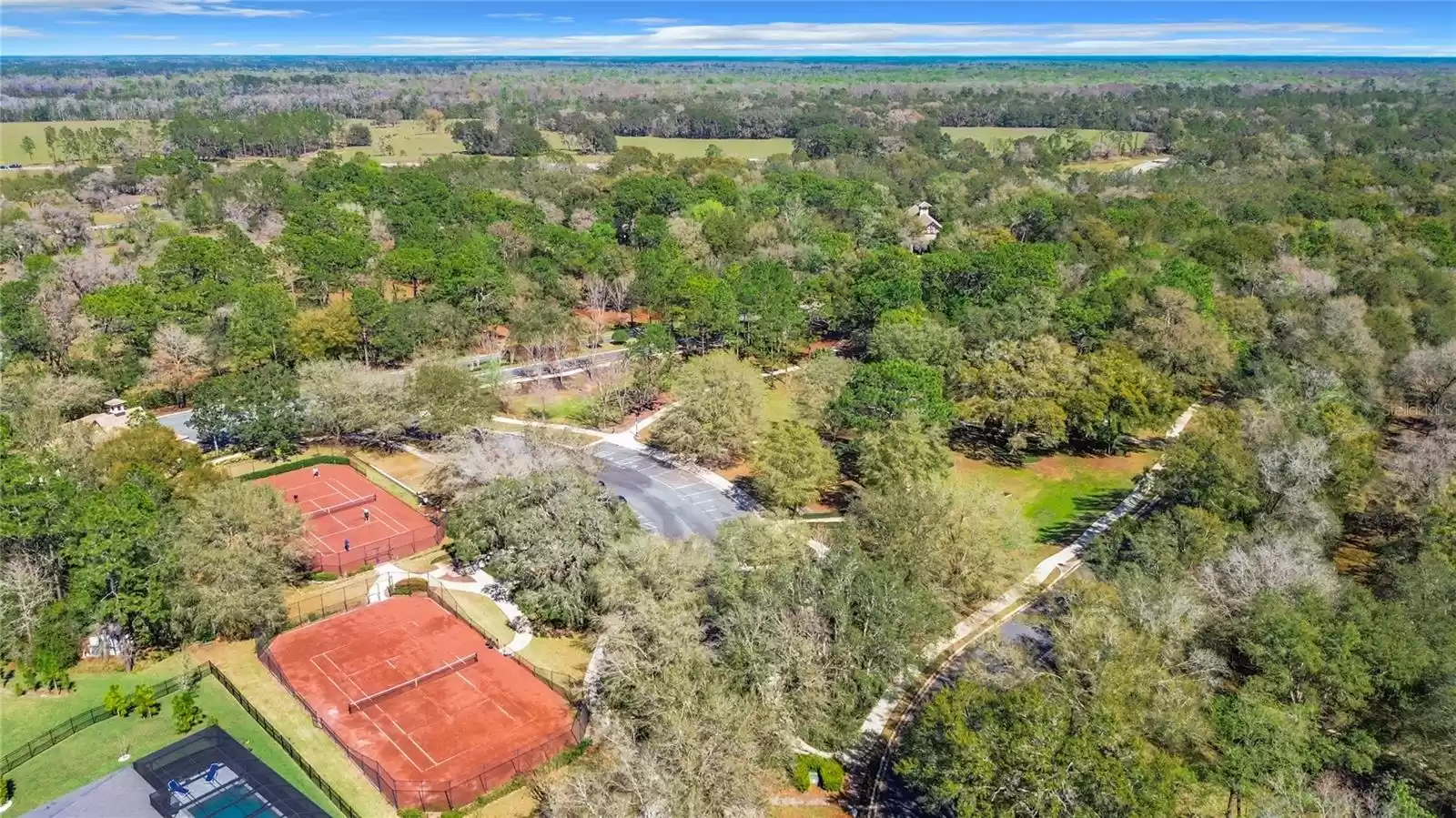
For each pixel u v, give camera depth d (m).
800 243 163.88
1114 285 122.69
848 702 59.06
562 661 67.50
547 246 152.38
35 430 85.50
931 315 124.12
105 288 125.25
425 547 83.31
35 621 63.22
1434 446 86.62
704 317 122.94
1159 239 166.38
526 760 56.72
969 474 99.44
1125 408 99.06
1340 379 103.94
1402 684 54.50
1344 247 148.50
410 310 124.56
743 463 101.19
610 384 112.50
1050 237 170.38
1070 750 45.56
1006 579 76.88
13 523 62.94
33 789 53.47
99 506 64.94
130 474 76.19
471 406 98.44
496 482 77.25
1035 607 75.44
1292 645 55.38
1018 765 46.09
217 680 64.38
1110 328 117.94
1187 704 52.03
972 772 46.72
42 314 116.75
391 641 69.12
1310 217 181.12
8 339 111.25
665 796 45.31
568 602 68.81
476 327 130.75
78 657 65.75
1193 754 53.03
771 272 138.50
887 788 56.41
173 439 85.00
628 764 46.81
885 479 83.88
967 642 70.69
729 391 99.88
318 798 53.75
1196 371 110.06
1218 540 70.12
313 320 116.06
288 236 153.88
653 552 65.25
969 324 117.38
